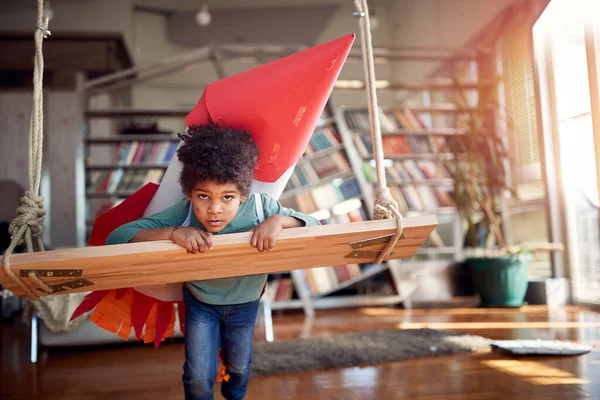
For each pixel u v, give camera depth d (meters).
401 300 4.51
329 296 4.97
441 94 6.06
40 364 2.69
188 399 1.29
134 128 5.17
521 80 4.50
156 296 1.51
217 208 1.15
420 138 5.12
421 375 2.09
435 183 4.98
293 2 8.44
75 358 2.82
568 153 4.10
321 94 1.28
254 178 1.38
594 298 3.93
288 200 4.72
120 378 2.30
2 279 1.09
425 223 1.18
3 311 4.57
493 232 4.76
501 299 4.12
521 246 4.29
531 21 4.27
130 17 7.79
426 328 3.06
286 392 1.92
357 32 8.77
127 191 4.87
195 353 1.30
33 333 2.77
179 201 1.36
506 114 4.69
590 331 2.90
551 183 4.24
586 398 1.69
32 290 1.20
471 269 4.39
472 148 4.72
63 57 6.82
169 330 1.59
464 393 1.81
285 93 1.27
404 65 7.80
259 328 3.59
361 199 4.76
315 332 3.32
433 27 6.57
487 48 4.97
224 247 1.10
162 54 8.77
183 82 9.20
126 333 1.51
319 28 8.63
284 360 2.37
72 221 6.02
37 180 1.16
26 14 7.05
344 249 1.27
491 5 4.95
